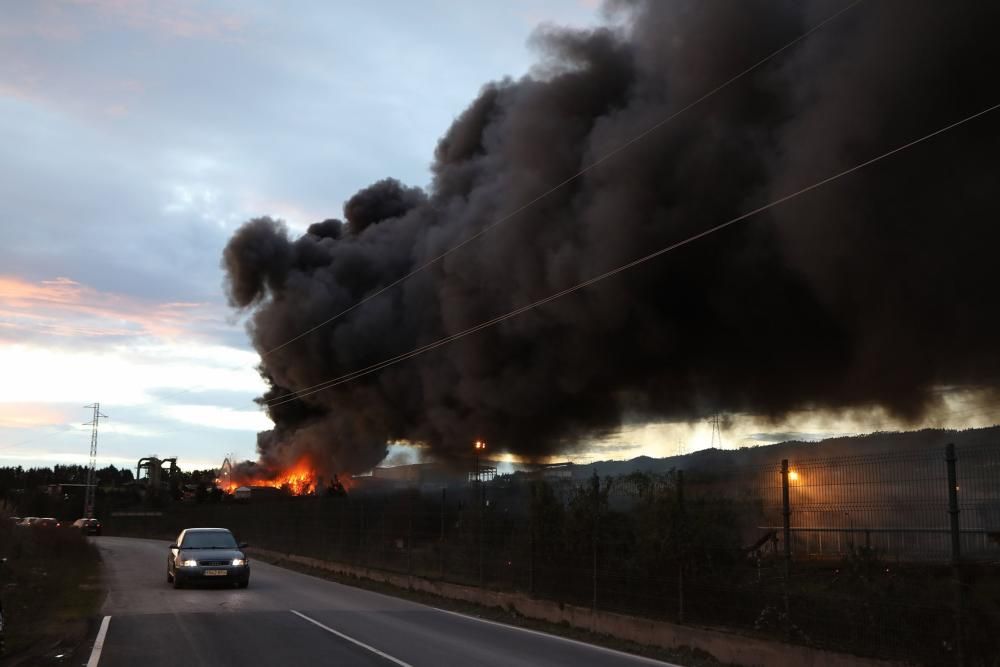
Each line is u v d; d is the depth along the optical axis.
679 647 13.22
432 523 23.23
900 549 10.81
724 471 13.73
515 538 19.00
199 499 86.50
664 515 14.37
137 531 71.81
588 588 16.22
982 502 9.94
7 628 14.30
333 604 18.77
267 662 11.05
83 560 32.75
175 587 22.17
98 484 113.94
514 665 11.24
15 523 35.62
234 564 22.02
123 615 16.19
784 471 12.51
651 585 14.55
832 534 12.08
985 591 9.77
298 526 36.25
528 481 18.80
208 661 11.10
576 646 13.55
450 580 21.77
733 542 13.33
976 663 9.38
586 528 16.52
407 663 11.09
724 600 12.97
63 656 11.61
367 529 28.09
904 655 10.09
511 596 18.39
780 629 11.89
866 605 10.62
